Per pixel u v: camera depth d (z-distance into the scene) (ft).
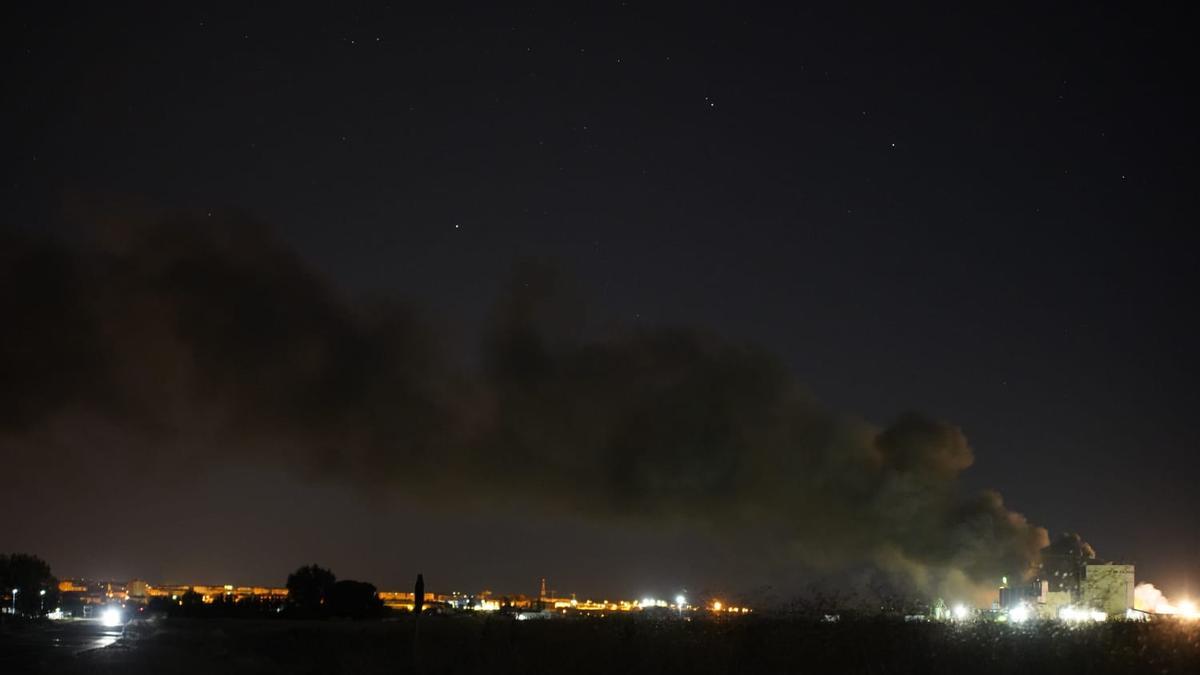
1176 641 81.97
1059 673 77.51
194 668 125.80
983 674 79.82
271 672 122.01
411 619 262.67
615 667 100.99
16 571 410.72
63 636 222.48
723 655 99.09
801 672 90.74
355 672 114.21
